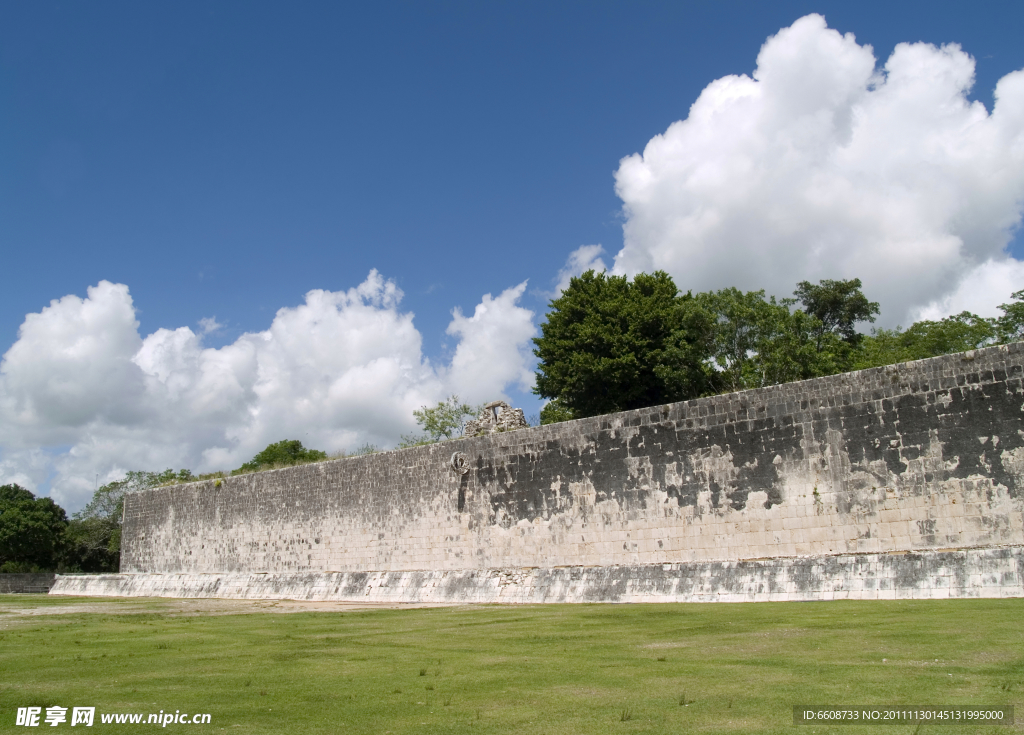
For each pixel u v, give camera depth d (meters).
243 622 21.05
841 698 8.18
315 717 8.38
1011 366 18.55
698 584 21.11
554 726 7.62
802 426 21.56
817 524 20.92
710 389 41.91
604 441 25.59
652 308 42.44
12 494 57.53
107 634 18.53
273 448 70.25
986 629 11.88
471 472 29.28
